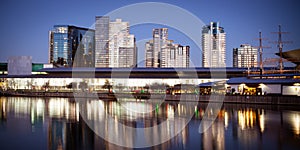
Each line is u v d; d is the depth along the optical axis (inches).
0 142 1014.4
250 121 1569.9
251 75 3366.1
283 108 2342.5
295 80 2896.2
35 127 1338.6
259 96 2755.9
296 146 949.2
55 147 940.0
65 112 1996.8
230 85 3253.0
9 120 1584.6
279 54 3927.2
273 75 3149.6
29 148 928.3
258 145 964.6
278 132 1216.2
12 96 4188.0
